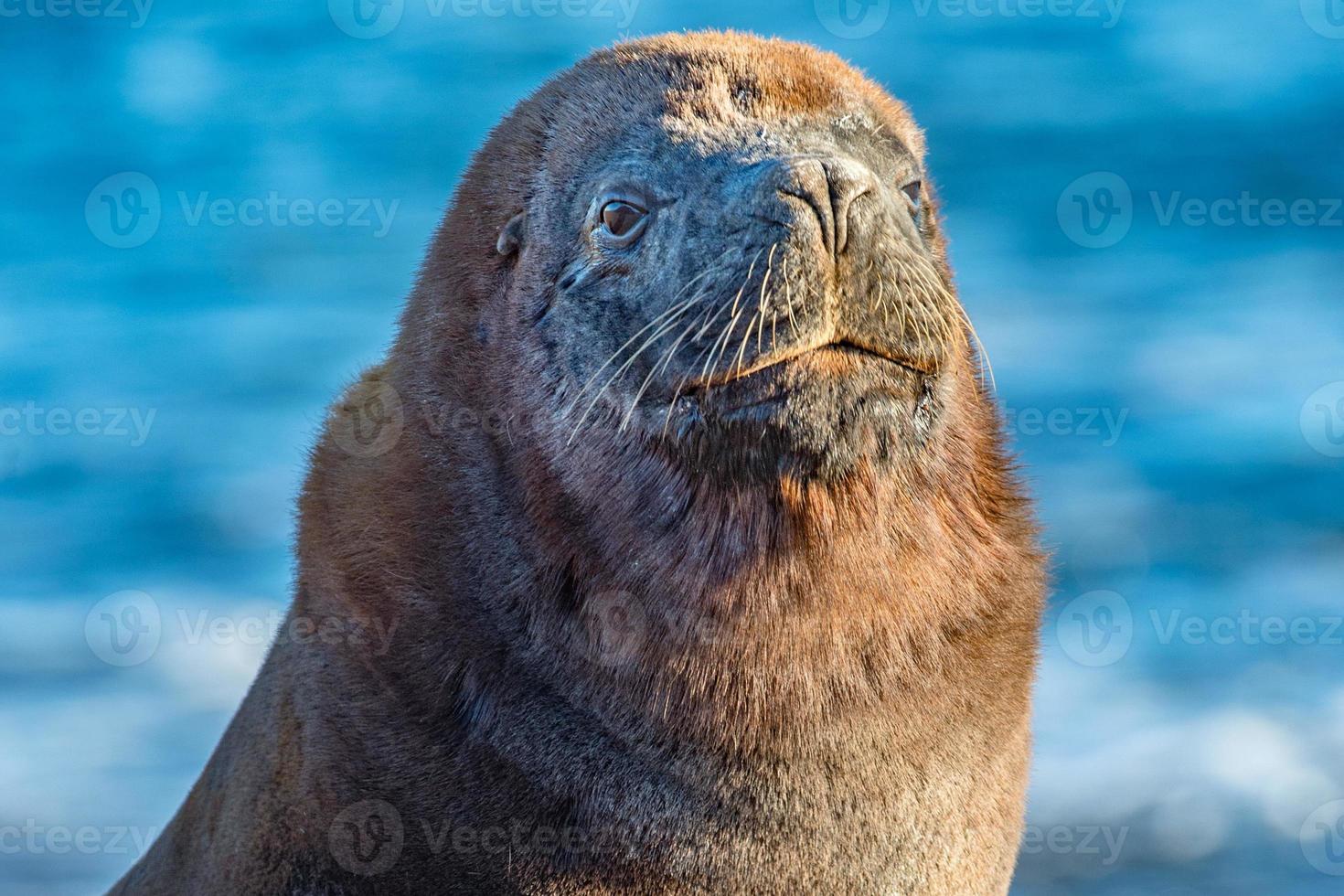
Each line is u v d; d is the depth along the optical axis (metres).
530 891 24.03
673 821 23.97
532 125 27.41
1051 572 28.23
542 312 25.47
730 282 22.94
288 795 25.06
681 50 27.03
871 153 25.34
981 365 27.88
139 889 28.58
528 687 24.22
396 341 28.33
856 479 23.42
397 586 25.06
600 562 24.08
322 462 27.59
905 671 24.39
